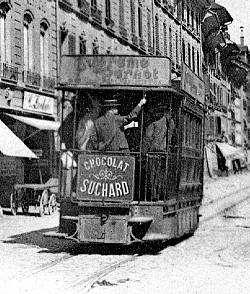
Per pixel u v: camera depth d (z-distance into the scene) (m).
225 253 13.78
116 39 40.12
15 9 26.48
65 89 13.62
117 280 10.05
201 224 21.00
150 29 47.69
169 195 13.96
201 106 17.55
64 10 31.75
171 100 13.84
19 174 25.67
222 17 68.00
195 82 16.22
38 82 28.36
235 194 38.28
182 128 14.58
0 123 24.27
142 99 13.44
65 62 13.61
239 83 87.00
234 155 67.88
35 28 28.48
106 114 13.62
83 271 10.88
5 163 24.31
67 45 32.25
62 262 11.91
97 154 13.24
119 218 12.91
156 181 13.77
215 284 9.79
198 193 17.66
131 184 13.10
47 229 18.39
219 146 65.00
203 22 66.38
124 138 13.61
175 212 14.19
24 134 26.94
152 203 13.20
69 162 13.68
